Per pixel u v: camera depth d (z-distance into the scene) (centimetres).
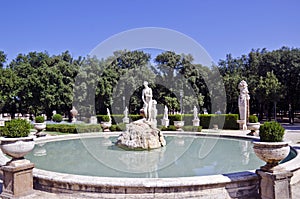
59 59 3972
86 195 481
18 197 497
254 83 3195
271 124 475
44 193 516
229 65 4106
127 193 463
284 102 3067
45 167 698
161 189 459
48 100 3266
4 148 504
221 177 482
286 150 456
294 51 3244
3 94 3144
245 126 1891
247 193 488
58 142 1216
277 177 450
